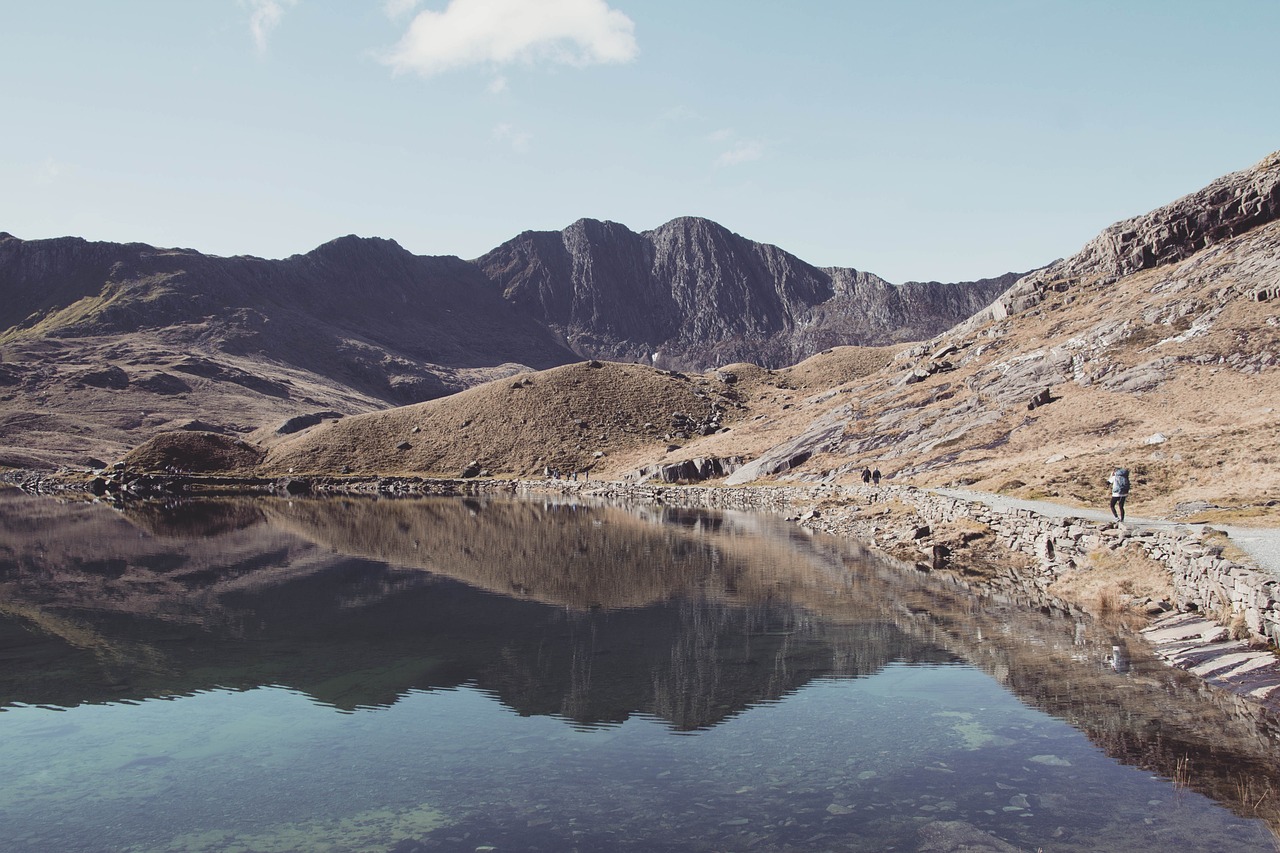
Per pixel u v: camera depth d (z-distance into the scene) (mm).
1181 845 9156
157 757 13727
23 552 44188
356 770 12883
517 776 12375
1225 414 48906
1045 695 14844
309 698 17062
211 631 23938
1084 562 24891
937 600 24594
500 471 124062
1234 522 24625
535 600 27766
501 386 149375
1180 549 20141
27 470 148375
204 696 17438
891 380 97125
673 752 13188
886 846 9531
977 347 88812
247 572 36031
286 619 25516
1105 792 10711
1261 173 79062
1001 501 36906
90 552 44125
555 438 129875
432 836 10375
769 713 14914
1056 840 9461
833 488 64500
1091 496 36250
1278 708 12977
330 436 143000
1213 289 66562
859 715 14547
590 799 11391
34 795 12164
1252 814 9859
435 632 23156
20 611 27250
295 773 12828
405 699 16828
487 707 16047
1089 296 86000
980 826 9930
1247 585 15945
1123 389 60438
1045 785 11055
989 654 17984
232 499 96312
